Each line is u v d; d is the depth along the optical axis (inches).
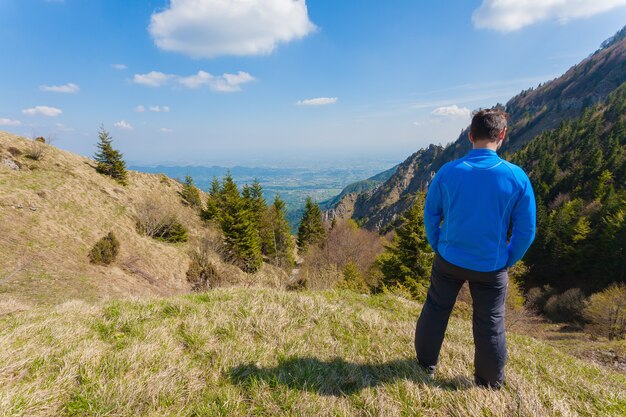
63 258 761.0
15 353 91.6
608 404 96.8
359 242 1497.3
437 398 89.7
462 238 83.5
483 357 92.3
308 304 167.2
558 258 1672.0
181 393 85.1
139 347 104.1
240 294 182.2
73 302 177.5
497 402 84.8
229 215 1278.3
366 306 205.8
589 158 2551.7
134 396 79.5
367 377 100.3
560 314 1275.8
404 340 135.7
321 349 120.6
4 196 853.8
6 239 714.2
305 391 89.5
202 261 913.5
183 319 138.2
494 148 86.4
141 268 930.7
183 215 1690.5
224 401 82.0
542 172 2940.5
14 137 1211.2
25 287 580.7
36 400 74.0
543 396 94.5
